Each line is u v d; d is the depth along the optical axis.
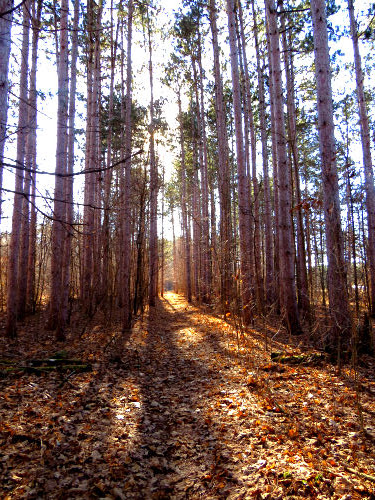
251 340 8.64
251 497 2.81
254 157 15.20
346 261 5.98
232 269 10.19
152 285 19.41
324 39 6.68
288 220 9.17
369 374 5.51
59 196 8.98
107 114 17.70
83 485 3.00
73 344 8.51
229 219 10.43
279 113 9.41
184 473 3.25
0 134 2.98
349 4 11.80
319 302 12.73
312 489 2.79
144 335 10.25
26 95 9.51
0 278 14.82
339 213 6.23
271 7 9.51
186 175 27.50
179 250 39.34
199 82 20.03
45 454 3.41
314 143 19.42
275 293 12.92
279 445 3.57
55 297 10.23
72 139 10.80
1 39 3.05
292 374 5.78
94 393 5.21
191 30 17.22
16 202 9.21
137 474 3.21
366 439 3.55
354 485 2.81
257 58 14.05
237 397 4.96
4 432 3.72
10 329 9.02
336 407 4.37
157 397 5.23
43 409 4.43
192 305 20.19
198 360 7.33
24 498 2.78
